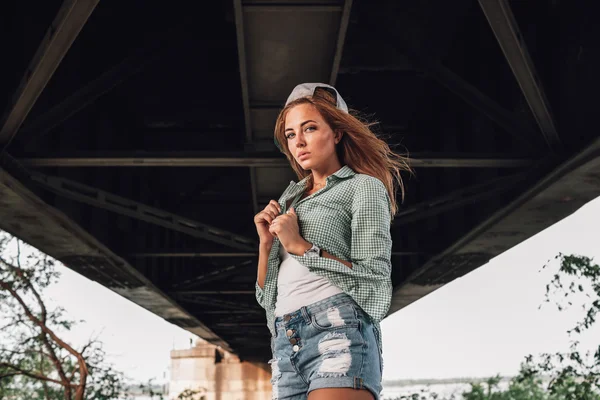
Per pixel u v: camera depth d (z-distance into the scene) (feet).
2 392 73.10
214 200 64.28
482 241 37.91
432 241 45.91
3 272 64.39
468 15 38.32
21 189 28.09
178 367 146.20
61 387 73.05
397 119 48.32
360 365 7.68
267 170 33.30
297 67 24.89
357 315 7.88
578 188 28.30
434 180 42.63
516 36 22.57
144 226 48.55
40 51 21.57
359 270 7.88
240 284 70.28
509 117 28.27
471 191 32.83
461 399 91.04
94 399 64.69
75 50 33.76
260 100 27.22
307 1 21.27
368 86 47.11
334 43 23.34
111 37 39.22
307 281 8.11
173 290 58.08
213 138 53.72
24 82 22.86
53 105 30.53
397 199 47.44
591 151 24.45
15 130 25.34
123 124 43.42
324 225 8.20
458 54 40.91
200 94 47.52
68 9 20.15
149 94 47.03
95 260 41.63
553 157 26.99
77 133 33.24
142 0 36.88
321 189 8.47
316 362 7.86
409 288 53.26
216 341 117.39
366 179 8.35
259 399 143.23
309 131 8.75
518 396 89.20
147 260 50.88
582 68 25.08
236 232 64.54
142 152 28.60
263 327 107.34
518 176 29.35
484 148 33.68
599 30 23.68
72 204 35.22
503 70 32.65
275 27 22.45
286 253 8.55
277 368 8.21
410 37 41.65
